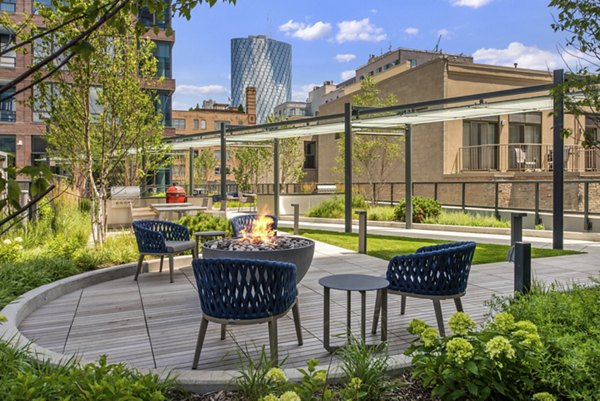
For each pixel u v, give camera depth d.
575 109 4.57
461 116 11.50
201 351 3.64
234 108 56.16
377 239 10.55
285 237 5.79
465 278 4.14
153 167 10.58
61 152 9.27
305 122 13.18
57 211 10.60
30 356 3.06
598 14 4.16
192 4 1.90
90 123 8.59
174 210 12.15
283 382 2.54
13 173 1.26
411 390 2.78
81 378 2.44
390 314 4.73
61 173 15.77
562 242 8.97
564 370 2.59
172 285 6.05
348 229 11.93
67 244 7.27
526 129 19.41
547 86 8.71
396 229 12.90
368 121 12.21
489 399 2.57
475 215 14.36
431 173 18.98
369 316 4.64
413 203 13.73
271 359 3.20
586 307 3.62
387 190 21.66
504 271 6.82
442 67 18.44
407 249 8.94
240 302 3.29
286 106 76.12
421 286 4.04
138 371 2.88
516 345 2.60
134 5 1.61
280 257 4.82
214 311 3.35
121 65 8.24
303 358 3.55
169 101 27.75
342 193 17.77
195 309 4.92
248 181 29.81
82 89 7.93
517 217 8.02
